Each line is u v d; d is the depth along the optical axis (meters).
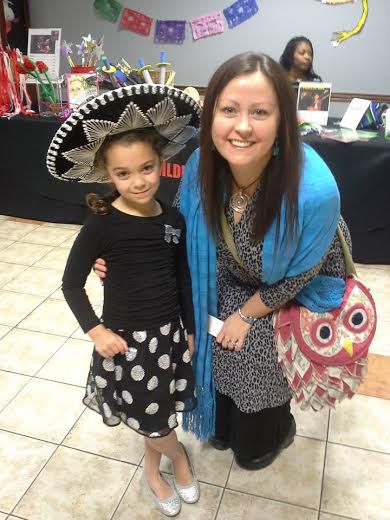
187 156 2.73
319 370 1.23
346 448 1.56
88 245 1.04
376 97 4.05
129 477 1.45
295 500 1.38
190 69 4.36
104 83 2.87
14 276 2.59
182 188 1.18
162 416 1.18
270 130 0.89
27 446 1.55
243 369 1.26
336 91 4.14
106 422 1.20
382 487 1.42
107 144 0.99
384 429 1.63
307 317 1.21
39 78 3.00
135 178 1.00
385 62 3.96
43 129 3.04
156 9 4.20
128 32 4.34
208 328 1.29
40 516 1.34
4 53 3.07
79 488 1.42
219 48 4.22
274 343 1.25
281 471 1.47
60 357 1.96
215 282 1.23
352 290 1.20
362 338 1.21
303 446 1.56
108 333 1.10
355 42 3.94
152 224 1.06
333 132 2.68
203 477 1.46
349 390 1.26
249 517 1.34
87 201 1.05
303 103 2.80
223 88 0.89
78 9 4.36
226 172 1.06
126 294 1.08
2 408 1.70
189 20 4.17
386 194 2.58
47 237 3.08
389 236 2.68
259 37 4.11
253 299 1.20
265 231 1.03
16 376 1.85
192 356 1.31
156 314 1.11
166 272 1.11
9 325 2.17
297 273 1.10
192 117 1.10
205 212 1.11
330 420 1.66
